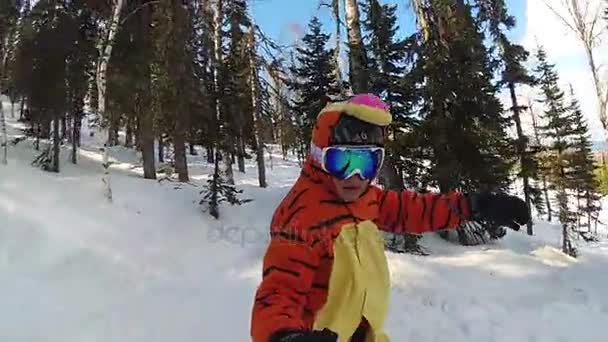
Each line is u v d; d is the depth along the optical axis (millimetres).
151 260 8477
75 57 13227
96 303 6488
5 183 9984
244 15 13008
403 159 12969
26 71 13039
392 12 14023
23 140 16094
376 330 1967
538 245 13031
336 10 10586
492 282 9250
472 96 13070
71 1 13430
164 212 11102
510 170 16172
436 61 12297
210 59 13219
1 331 5430
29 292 6453
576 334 6934
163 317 6230
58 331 5625
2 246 7590
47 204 9562
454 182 12812
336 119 1833
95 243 8422
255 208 12891
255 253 9547
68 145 18203
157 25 12609
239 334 5879
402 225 2100
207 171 24641
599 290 9273
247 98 12961
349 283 1855
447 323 7031
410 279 8789
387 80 13094
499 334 6781
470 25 11922
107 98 13000
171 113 12766
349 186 1852
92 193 11000
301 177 1941
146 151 15414
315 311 1863
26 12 13617
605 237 32156
